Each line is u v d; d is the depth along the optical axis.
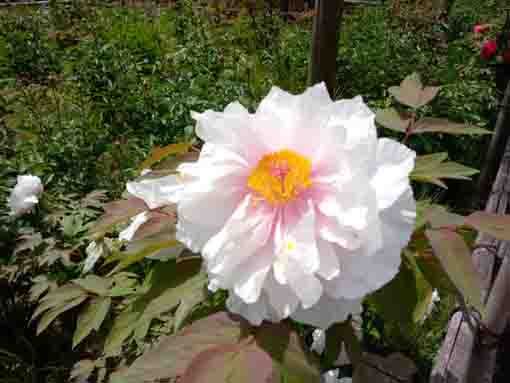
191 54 1.82
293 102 0.34
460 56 2.14
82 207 0.98
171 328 0.73
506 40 2.02
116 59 1.78
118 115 1.53
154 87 1.67
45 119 1.45
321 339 0.55
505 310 0.50
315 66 0.70
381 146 0.32
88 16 2.62
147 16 2.82
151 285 0.35
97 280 0.69
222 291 0.44
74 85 1.69
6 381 0.94
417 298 0.33
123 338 0.37
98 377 0.81
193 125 1.36
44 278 0.91
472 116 1.62
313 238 0.30
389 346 0.82
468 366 0.56
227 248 0.31
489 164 1.53
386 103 1.43
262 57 1.75
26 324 1.04
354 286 0.30
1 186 1.05
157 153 0.40
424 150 1.49
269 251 0.32
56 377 0.95
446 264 0.30
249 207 0.33
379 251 0.31
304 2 2.62
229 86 1.52
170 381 0.35
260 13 2.11
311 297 0.29
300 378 0.27
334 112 0.33
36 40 2.25
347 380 0.64
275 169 0.34
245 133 0.34
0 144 1.25
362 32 2.27
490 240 0.76
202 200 0.33
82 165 1.26
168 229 0.35
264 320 0.30
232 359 0.27
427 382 0.83
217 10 2.31
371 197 0.30
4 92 1.56
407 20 2.41
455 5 3.18
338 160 0.32
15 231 0.95
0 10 3.02
